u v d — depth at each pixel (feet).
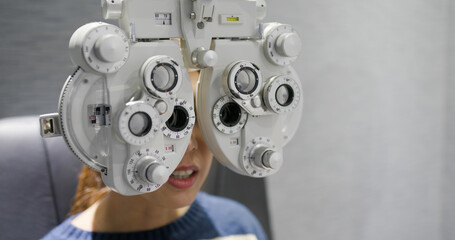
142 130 1.28
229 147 1.46
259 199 3.28
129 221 2.01
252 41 1.47
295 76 1.56
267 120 1.51
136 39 1.30
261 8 1.52
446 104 4.00
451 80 3.92
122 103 1.27
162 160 1.34
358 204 3.80
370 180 3.81
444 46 3.92
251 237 2.39
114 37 1.19
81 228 2.00
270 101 1.45
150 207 2.01
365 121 3.70
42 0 2.60
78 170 2.43
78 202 2.20
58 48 2.68
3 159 2.26
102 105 1.28
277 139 1.54
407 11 3.72
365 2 3.54
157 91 1.27
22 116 2.62
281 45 1.46
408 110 3.87
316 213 3.61
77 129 1.25
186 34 1.37
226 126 1.43
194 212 2.29
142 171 1.28
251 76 1.43
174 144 1.38
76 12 2.71
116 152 1.28
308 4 3.31
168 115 1.33
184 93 1.37
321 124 3.51
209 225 2.29
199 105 1.46
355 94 3.62
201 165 1.76
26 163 2.30
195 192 1.78
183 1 1.35
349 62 3.55
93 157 1.29
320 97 3.46
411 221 4.04
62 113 1.24
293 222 3.51
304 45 3.33
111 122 1.26
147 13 1.30
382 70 3.69
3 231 2.21
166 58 1.28
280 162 1.47
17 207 2.25
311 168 3.53
